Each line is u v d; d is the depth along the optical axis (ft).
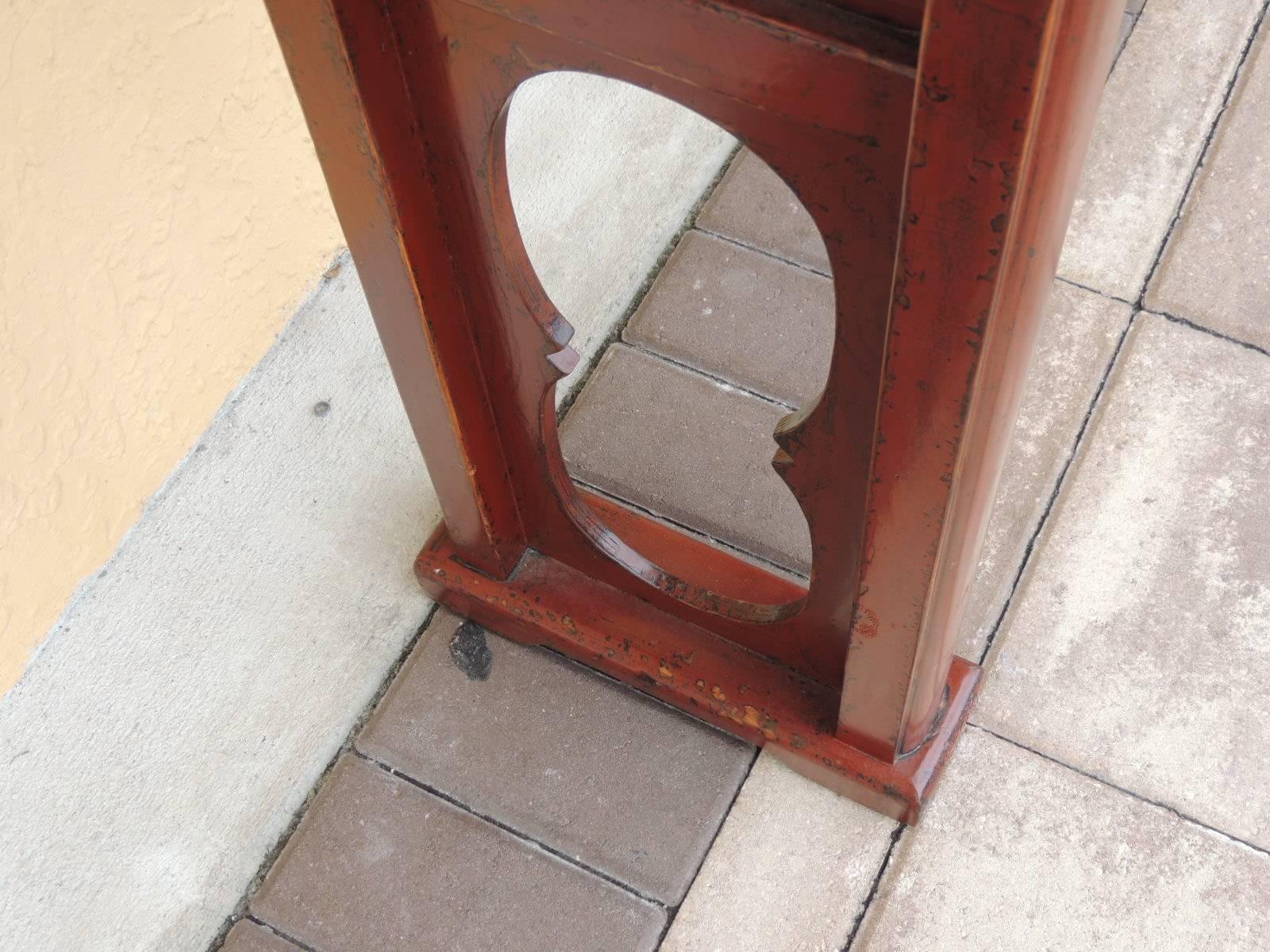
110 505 4.90
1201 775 5.00
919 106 2.34
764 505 5.74
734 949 4.80
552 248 6.17
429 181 3.57
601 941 4.86
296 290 5.49
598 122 6.28
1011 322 2.79
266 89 4.88
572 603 5.23
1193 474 5.65
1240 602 5.35
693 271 6.41
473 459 4.56
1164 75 6.75
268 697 5.27
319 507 5.57
